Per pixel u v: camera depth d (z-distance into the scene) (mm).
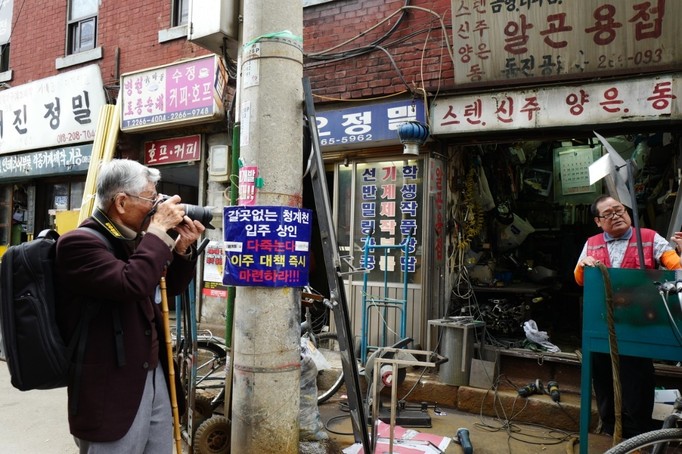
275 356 2906
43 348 1799
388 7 5477
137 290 1844
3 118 8422
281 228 2859
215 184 6629
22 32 8680
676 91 4086
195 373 3488
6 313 1833
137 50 7391
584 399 2984
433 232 5180
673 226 3684
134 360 1964
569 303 6816
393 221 5504
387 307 5312
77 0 8109
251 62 3008
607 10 4133
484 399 4391
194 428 3570
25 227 8797
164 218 2012
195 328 3510
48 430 4055
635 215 3066
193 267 2348
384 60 5434
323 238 3059
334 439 3850
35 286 1838
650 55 4129
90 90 7320
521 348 4840
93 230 1980
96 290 1836
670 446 2455
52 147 7875
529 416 4219
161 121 6562
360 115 5391
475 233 5828
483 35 4613
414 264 5336
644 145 5469
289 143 2986
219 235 6562
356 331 5676
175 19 7137
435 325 4832
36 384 1843
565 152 6500
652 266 3457
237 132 3674
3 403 4699
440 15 5156
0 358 6320
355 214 5723
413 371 4984
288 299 2951
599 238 3699
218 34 3906
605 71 4320
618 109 4281
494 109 4730
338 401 4770
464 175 5797
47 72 8336
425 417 4125
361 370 4859
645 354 2812
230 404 3578
